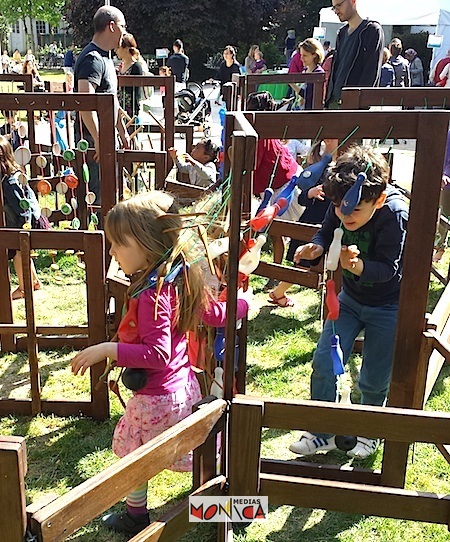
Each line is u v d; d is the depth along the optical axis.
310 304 4.58
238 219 1.75
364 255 2.45
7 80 6.50
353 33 5.02
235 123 1.94
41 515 1.34
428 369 2.41
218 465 2.19
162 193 2.20
